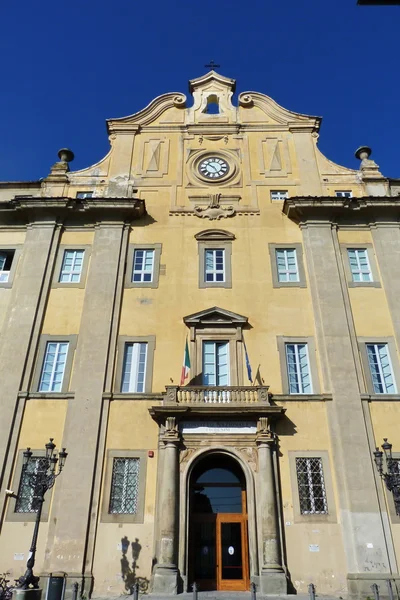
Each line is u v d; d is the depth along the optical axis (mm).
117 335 19516
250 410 16953
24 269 20984
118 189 23578
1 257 22109
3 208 22609
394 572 15133
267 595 14594
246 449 16953
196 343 19234
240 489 17344
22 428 17578
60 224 22344
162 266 21266
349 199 22031
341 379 18328
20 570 15305
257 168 24234
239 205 23062
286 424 17594
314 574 15344
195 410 16984
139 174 24109
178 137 25328
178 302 20297
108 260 21219
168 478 16234
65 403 18031
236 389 17641
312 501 16469
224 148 24922
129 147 25016
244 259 21438
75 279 21125
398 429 17469
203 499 17172
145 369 18781
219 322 19547
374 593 14070
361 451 16969
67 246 21922
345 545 15711
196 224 22516
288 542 15805
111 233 21984
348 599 14711
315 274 20750
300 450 17172
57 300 20406
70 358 19047
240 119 25891
